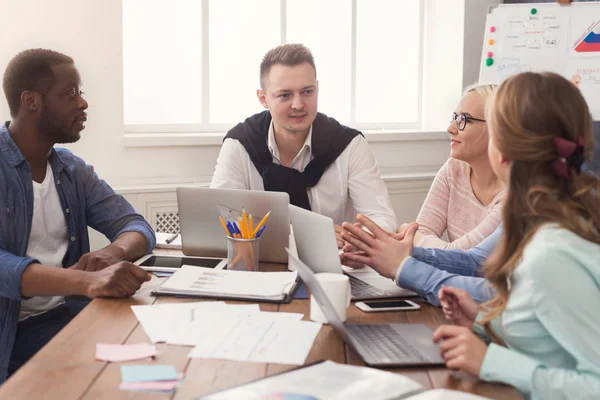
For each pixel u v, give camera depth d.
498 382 1.14
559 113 1.16
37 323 2.02
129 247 1.96
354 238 1.72
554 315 1.10
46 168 2.09
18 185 1.97
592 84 3.34
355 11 3.90
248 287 1.64
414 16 4.06
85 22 3.16
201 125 3.67
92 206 2.19
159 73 3.58
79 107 2.04
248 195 1.89
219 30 3.65
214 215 1.95
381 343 1.30
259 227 1.81
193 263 1.92
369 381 1.10
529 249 1.15
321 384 1.08
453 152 2.17
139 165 3.35
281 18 3.74
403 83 4.09
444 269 1.73
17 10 3.05
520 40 3.42
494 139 1.21
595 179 1.18
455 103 3.95
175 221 3.38
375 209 2.45
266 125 2.47
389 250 1.68
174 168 3.41
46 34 3.11
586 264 1.10
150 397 1.06
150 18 3.53
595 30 3.32
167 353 1.25
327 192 2.48
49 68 1.99
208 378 1.14
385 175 3.82
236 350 1.26
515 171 1.19
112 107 3.26
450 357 1.17
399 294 1.65
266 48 3.74
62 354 1.24
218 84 3.69
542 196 1.16
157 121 3.60
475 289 1.54
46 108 1.99
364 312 1.53
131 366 1.18
